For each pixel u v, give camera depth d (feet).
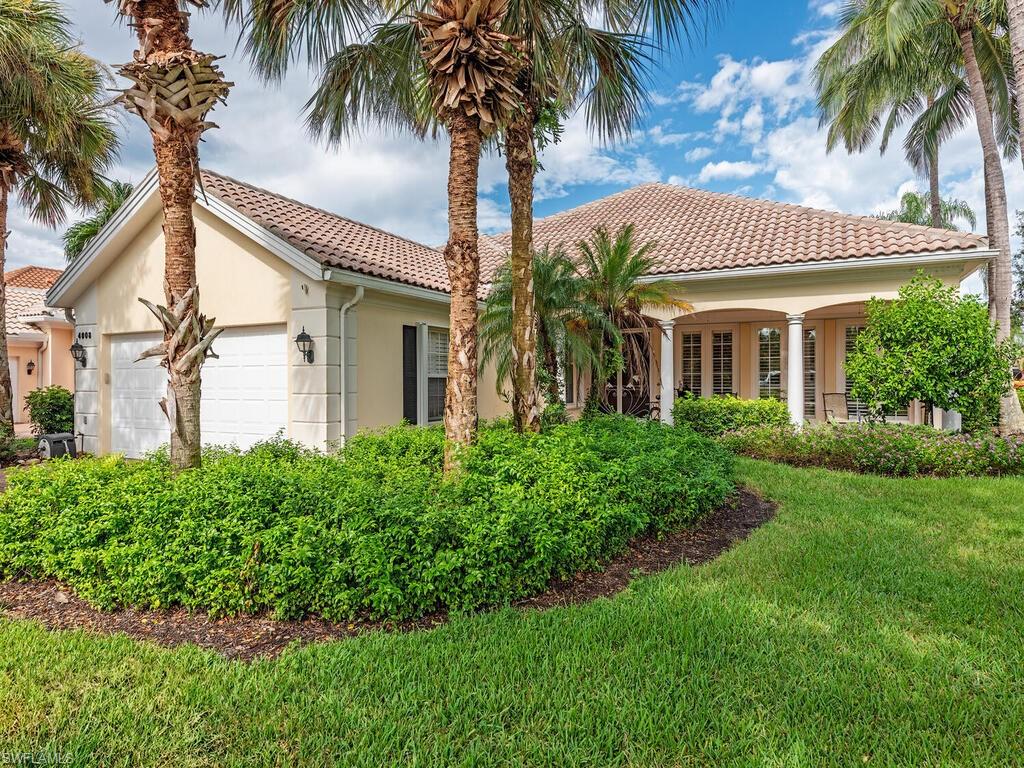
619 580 15.57
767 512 22.56
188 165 19.03
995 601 13.76
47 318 60.75
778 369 51.26
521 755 8.43
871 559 16.65
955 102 56.34
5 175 37.04
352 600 12.69
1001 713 9.38
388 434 25.85
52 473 17.92
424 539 13.28
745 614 12.95
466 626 12.35
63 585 15.08
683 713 9.30
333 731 8.96
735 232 46.19
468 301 19.93
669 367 44.47
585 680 10.27
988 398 32.12
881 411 34.37
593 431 24.81
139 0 17.98
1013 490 25.11
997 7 43.24
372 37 24.49
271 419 30.19
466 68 18.56
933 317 31.24
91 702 9.78
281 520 13.94
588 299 33.76
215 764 8.30
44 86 32.65
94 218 55.01
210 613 13.10
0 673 10.69
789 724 9.12
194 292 19.26
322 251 29.04
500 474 17.29
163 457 21.77
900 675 10.50
